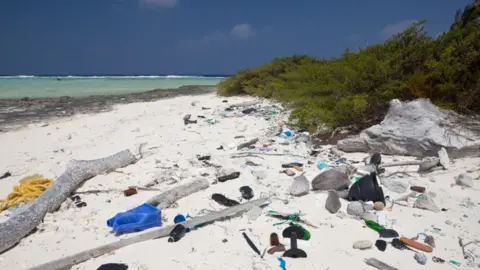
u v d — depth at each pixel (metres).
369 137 6.81
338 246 3.70
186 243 3.82
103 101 18.33
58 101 18.58
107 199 5.12
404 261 3.44
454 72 7.21
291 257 3.51
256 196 5.04
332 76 9.30
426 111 6.64
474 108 7.15
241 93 18.12
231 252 3.63
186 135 9.02
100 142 8.70
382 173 5.65
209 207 4.75
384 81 7.90
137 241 3.87
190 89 26.16
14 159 7.42
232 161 6.66
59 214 4.64
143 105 15.43
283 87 14.09
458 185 5.09
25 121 12.20
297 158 6.76
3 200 5.18
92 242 3.93
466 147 5.88
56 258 3.64
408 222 4.18
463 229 4.00
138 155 7.27
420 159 6.11
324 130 8.09
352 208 4.36
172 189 5.04
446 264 3.39
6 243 3.81
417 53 7.94
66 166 6.20
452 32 8.05
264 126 9.59
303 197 4.93
